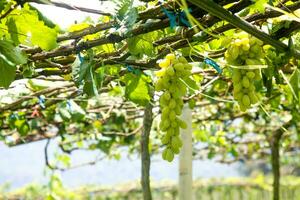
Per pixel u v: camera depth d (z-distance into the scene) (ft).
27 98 10.39
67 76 7.98
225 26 6.42
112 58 6.98
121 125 15.89
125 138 17.04
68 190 32.14
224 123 17.16
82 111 10.46
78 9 5.85
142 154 10.89
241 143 21.24
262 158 25.68
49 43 5.90
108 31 6.84
